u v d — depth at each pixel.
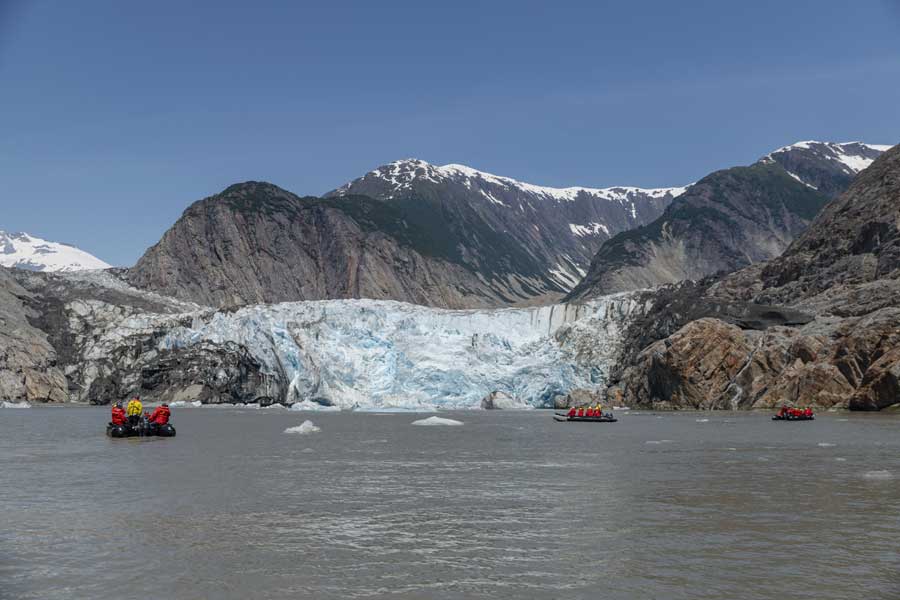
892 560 25.89
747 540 28.78
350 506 36.22
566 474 47.81
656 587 23.08
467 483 43.66
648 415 130.88
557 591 22.83
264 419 120.50
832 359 135.75
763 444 68.81
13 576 24.38
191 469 50.50
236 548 27.89
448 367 166.25
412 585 23.47
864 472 47.78
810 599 21.91
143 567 25.42
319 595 22.61
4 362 185.38
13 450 64.25
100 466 52.09
